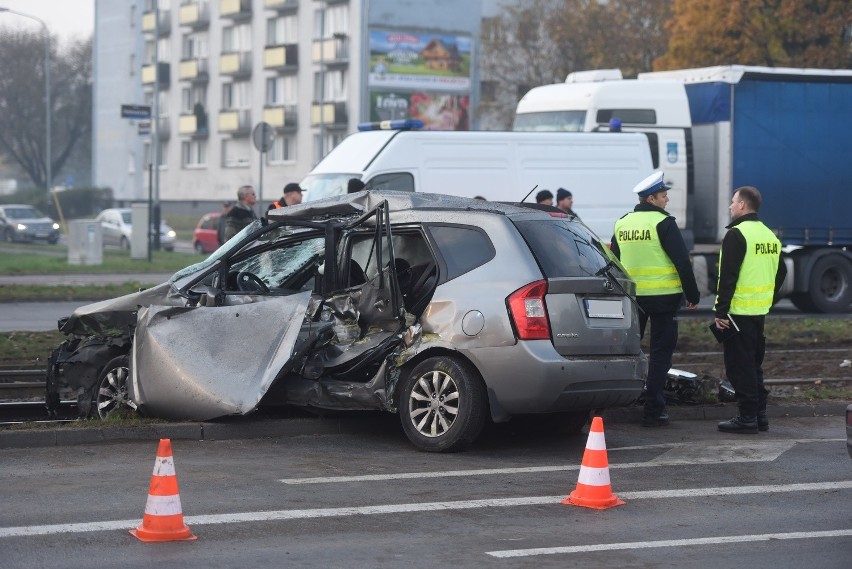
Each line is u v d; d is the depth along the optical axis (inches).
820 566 275.1
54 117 4303.6
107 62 3602.4
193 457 392.5
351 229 441.7
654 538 299.4
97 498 330.3
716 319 463.5
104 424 418.3
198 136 3179.1
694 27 1766.7
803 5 1680.6
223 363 421.7
